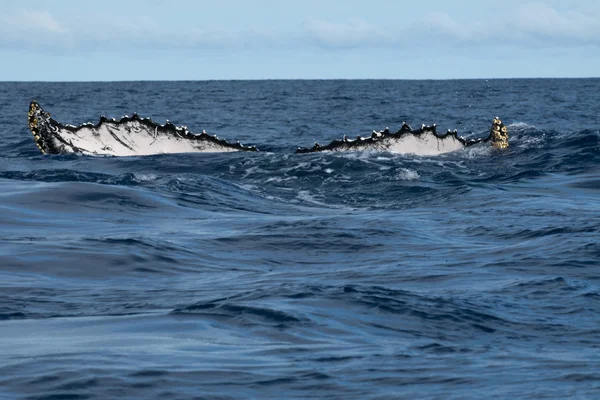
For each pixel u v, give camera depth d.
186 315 13.55
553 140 50.78
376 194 36.44
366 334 12.69
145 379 9.72
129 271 18.97
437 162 44.62
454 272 18.78
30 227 24.53
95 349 11.14
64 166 43.75
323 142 69.88
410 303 14.70
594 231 23.83
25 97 177.75
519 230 24.72
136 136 48.56
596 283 17.31
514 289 16.58
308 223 26.02
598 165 43.25
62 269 18.86
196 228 25.23
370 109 129.00
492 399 9.24
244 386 9.64
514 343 12.56
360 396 9.40
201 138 48.66
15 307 15.14
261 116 111.56
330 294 15.14
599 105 135.12
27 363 10.30
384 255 21.39
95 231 24.20
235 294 15.84
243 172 42.09
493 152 47.78
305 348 11.44
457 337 12.86
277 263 20.50
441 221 27.14
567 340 12.83
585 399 9.17
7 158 46.03
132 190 31.17
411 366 10.58
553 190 35.91
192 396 9.27
